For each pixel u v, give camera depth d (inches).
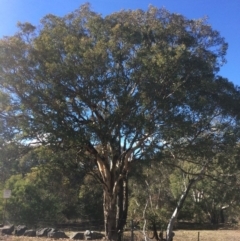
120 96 730.8
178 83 749.3
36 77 727.1
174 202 1537.9
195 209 2064.5
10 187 1299.2
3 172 930.1
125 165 880.9
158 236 981.2
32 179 1235.9
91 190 1462.8
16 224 1243.8
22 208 1258.0
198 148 828.0
